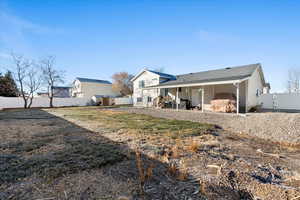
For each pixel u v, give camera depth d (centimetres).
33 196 196
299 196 200
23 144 432
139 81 2100
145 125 730
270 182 241
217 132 620
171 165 294
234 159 337
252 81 1288
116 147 410
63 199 190
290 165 313
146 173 258
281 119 641
